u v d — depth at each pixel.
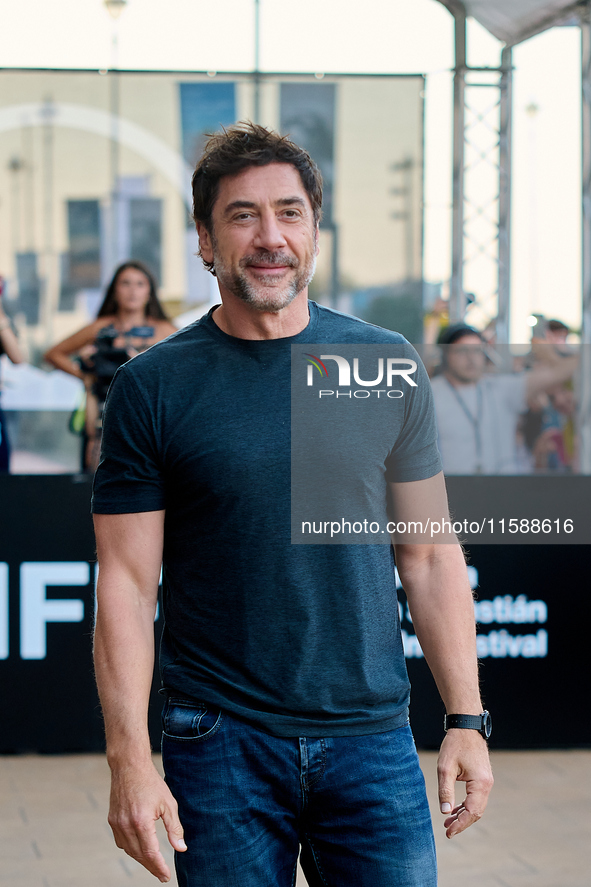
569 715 5.32
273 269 2.11
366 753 2.13
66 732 5.19
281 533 2.09
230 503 2.09
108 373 6.76
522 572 5.24
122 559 2.16
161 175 13.07
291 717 2.09
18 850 4.04
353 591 2.12
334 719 2.12
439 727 5.20
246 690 2.09
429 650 2.28
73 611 5.15
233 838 2.06
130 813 1.97
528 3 11.77
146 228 13.10
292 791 2.11
